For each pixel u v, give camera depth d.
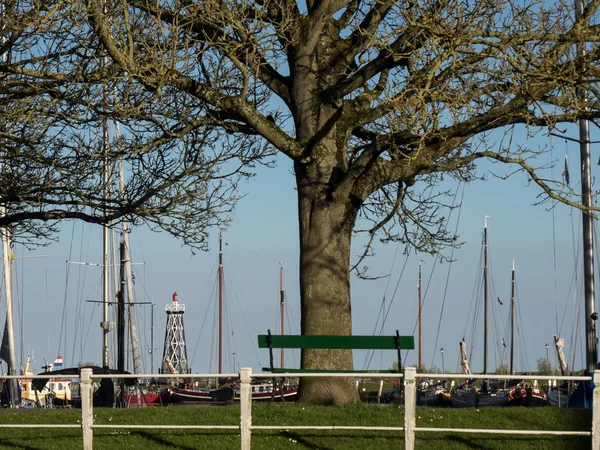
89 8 16.27
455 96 16.80
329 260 17.27
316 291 17.20
